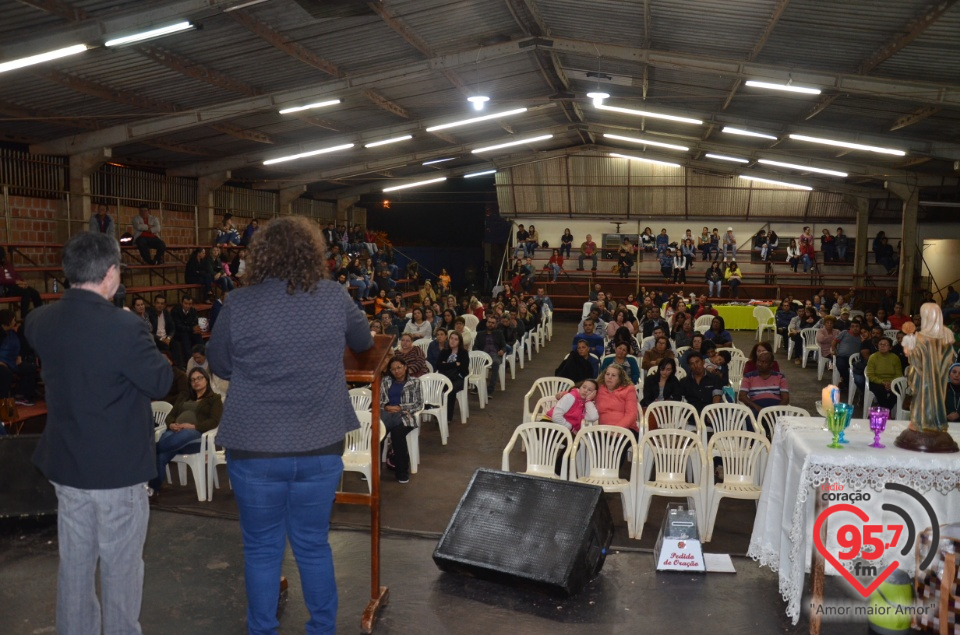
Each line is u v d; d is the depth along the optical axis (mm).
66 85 9320
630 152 24328
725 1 8148
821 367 13109
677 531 4473
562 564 3994
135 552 2746
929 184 17719
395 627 3678
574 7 9695
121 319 2629
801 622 3797
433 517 5625
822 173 19906
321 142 15930
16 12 6789
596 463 5504
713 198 25328
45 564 4414
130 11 7172
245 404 2635
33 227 12430
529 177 25781
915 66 8898
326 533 2877
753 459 5383
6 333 8969
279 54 9625
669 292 24281
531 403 10703
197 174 16844
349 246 22844
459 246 32906
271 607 2840
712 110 14398
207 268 15062
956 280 23203
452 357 9500
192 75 9688
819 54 9250
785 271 24859
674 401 6836
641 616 3838
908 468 3492
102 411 2602
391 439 6664
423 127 15469
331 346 2689
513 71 13305
